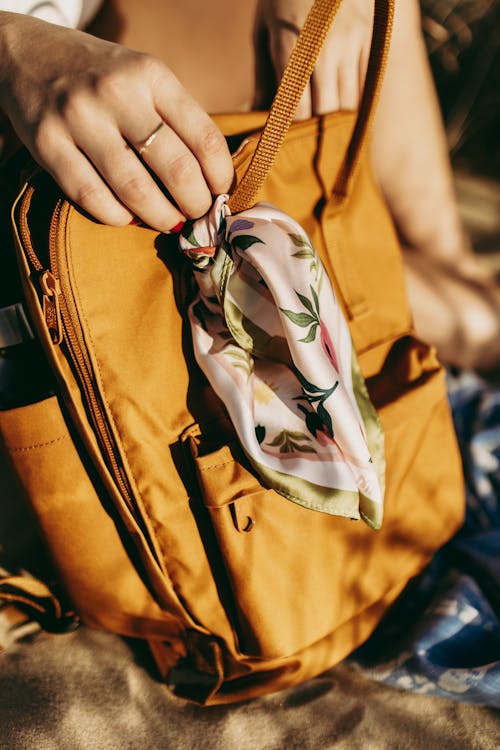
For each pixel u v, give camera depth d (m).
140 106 0.47
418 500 0.64
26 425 0.52
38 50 0.50
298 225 0.53
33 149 0.49
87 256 0.49
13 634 0.65
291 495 0.51
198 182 0.49
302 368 0.50
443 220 0.95
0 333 0.51
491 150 1.69
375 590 0.62
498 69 1.61
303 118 0.68
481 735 0.60
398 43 0.78
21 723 0.58
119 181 0.48
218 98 0.75
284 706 0.61
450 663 0.62
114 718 0.60
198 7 0.72
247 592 0.55
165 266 0.52
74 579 0.58
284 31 0.68
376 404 0.61
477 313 0.95
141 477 0.52
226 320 0.50
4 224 0.53
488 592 0.69
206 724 0.60
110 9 0.74
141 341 0.51
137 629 0.61
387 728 0.60
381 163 0.87
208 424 0.54
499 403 0.85
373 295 0.65
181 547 0.54
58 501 0.54
